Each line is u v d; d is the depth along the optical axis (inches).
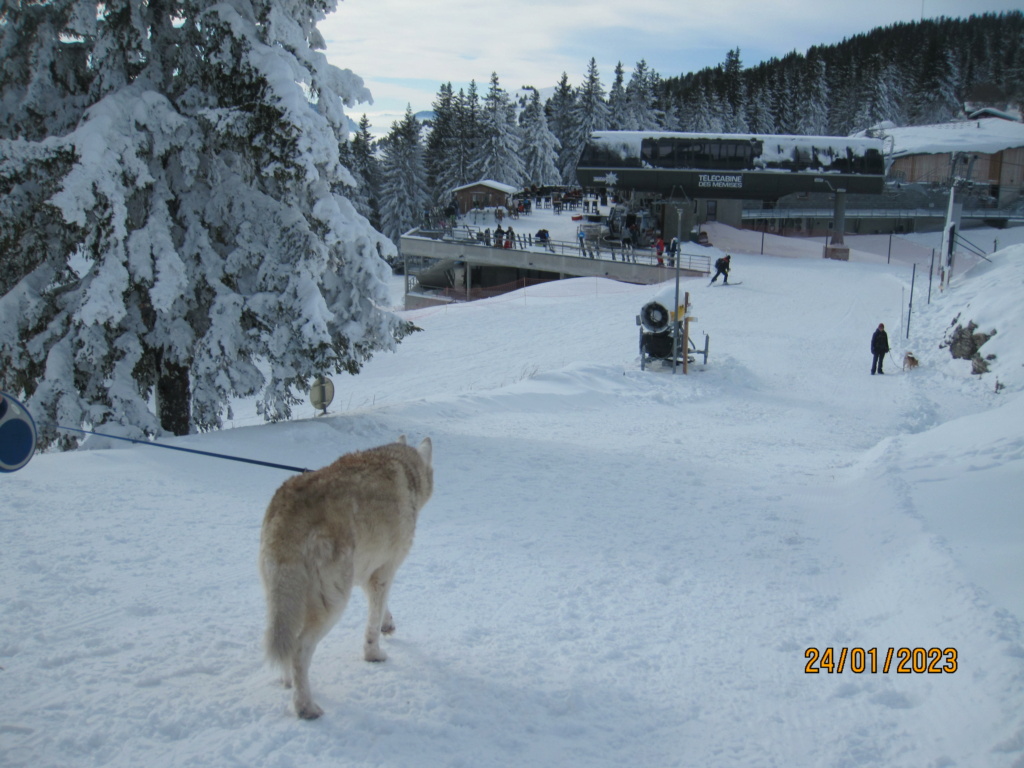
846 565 285.9
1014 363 839.7
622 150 2269.9
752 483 442.9
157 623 210.5
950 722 163.2
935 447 442.0
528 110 3905.0
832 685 190.4
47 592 224.7
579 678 192.4
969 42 5226.4
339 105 542.6
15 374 471.8
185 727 156.7
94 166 424.2
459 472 444.8
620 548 310.3
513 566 281.1
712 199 2490.2
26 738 148.3
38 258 482.3
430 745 156.3
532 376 836.6
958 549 258.7
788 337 1194.6
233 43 478.9
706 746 163.2
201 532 295.9
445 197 3528.5
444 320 1461.6
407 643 208.7
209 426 506.0
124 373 460.8
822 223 2874.0
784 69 4859.7
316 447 470.0
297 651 161.6
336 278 537.0
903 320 1214.9
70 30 478.3
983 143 3100.4
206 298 504.7
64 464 378.6
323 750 150.9
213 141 500.1
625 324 1346.0
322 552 164.4
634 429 650.2
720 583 270.1
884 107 4586.6
